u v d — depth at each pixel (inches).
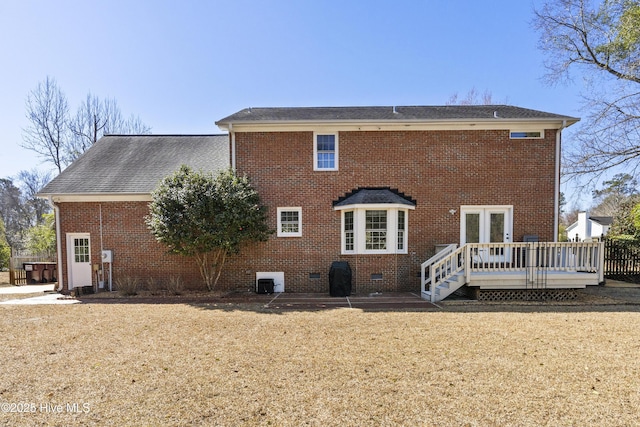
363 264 468.1
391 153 488.4
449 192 486.0
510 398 158.6
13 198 1768.0
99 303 406.9
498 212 486.0
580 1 616.7
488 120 470.6
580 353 217.5
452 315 325.7
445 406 151.3
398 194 486.3
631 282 544.7
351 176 488.7
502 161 484.4
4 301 426.6
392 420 140.2
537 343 237.8
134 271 495.5
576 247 399.9
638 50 568.7
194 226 437.1
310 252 485.1
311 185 488.4
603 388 168.6
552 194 482.3
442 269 444.5
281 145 489.7
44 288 561.0
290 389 168.7
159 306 383.2
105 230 497.7
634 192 643.5
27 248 995.9
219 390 168.2
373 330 272.5
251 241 477.4
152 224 439.5
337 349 226.5
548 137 482.9
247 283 485.7
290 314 333.7
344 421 139.6
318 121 474.3
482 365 198.1
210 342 244.4
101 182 509.4
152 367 198.2
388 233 468.4
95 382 178.4
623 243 583.8
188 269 493.4
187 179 446.3
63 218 502.0
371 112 556.4
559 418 141.3
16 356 217.9
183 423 139.1
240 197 433.7
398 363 201.6
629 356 212.2
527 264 403.5
